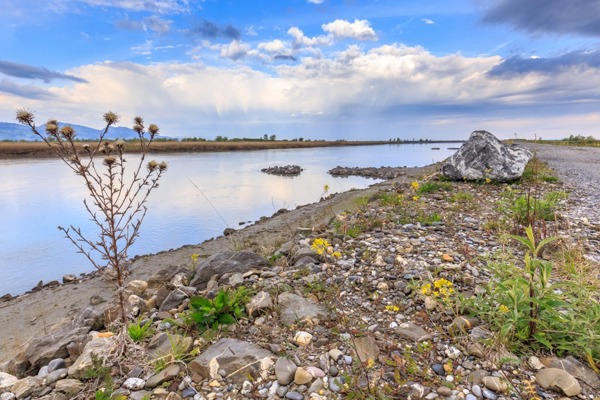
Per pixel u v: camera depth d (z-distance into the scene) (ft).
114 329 14.40
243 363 10.24
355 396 8.84
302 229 28.22
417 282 14.49
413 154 263.08
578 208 29.55
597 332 9.94
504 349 10.14
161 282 21.93
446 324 12.01
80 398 9.72
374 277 16.16
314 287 15.56
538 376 9.18
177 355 10.89
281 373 9.83
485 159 45.55
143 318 15.03
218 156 223.10
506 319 10.89
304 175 112.37
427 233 23.30
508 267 13.60
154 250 34.53
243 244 32.63
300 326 12.35
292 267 18.71
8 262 33.22
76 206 58.03
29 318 21.27
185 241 37.58
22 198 65.21
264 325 12.56
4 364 13.00
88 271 30.73
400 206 32.86
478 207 31.53
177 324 13.32
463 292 13.76
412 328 11.74
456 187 43.21
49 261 33.50
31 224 46.98
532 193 34.65
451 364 9.86
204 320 12.84
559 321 10.27
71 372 10.62
